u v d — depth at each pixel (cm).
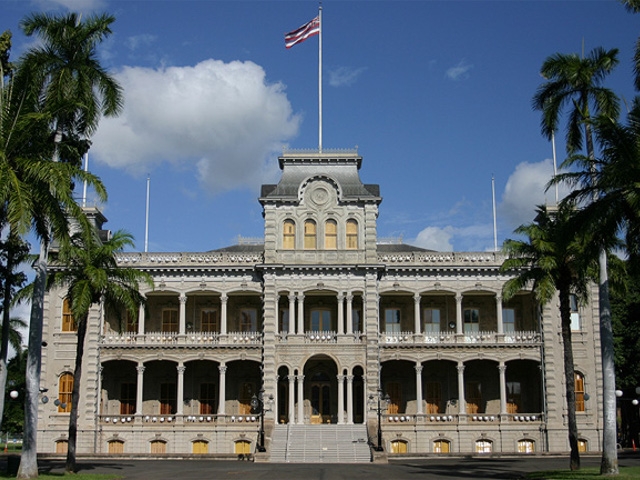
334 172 8575
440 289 8356
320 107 8744
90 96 5284
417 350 8231
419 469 5947
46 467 6022
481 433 8044
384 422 8019
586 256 4819
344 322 8506
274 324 8144
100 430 8044
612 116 5459
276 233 8306
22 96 4603
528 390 8600
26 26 5253
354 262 8250
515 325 8675
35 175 4438
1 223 5309
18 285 6044
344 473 5578
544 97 5694
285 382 8381
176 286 8362
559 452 7350
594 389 8175
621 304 8875
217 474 5491
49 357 8162
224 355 8231
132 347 8212
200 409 8519
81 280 5678
